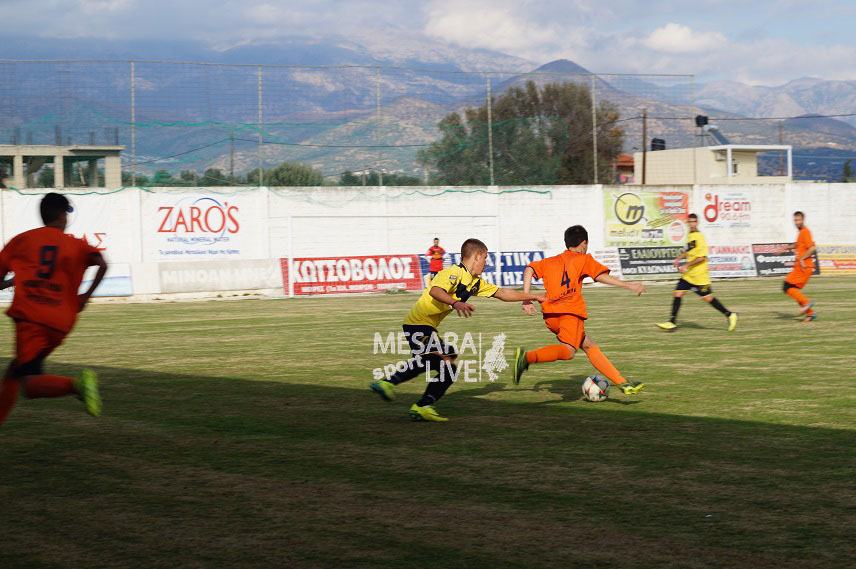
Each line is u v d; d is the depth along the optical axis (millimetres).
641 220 39969
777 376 12383
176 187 34312
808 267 20031
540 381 12430
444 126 37969
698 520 6098
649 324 19984
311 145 36281
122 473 7547
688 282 18125
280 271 33875
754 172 63781
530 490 6887
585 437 8766
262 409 10477
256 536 5867
